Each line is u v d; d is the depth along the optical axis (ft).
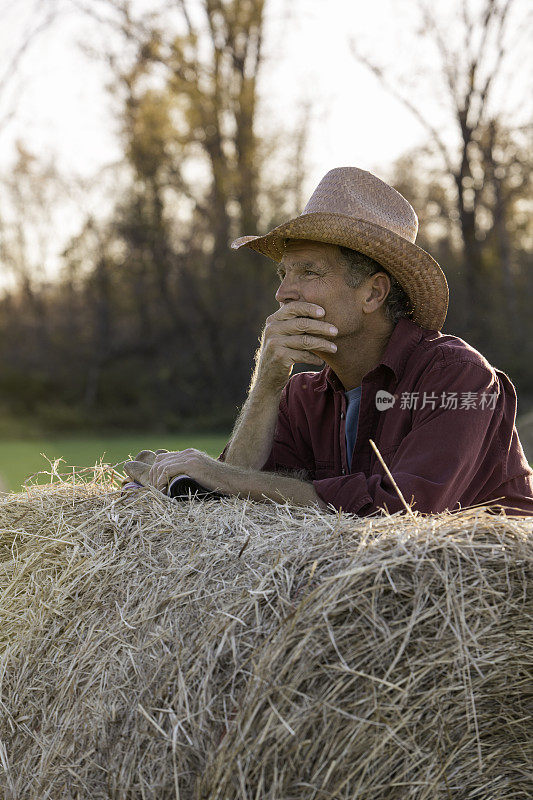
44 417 102.47
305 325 9.49
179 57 105.19
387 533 6.75
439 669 6.12
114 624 7.04
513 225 106.63
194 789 5.99
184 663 6.40
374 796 5.97
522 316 102.17
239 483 8.77
